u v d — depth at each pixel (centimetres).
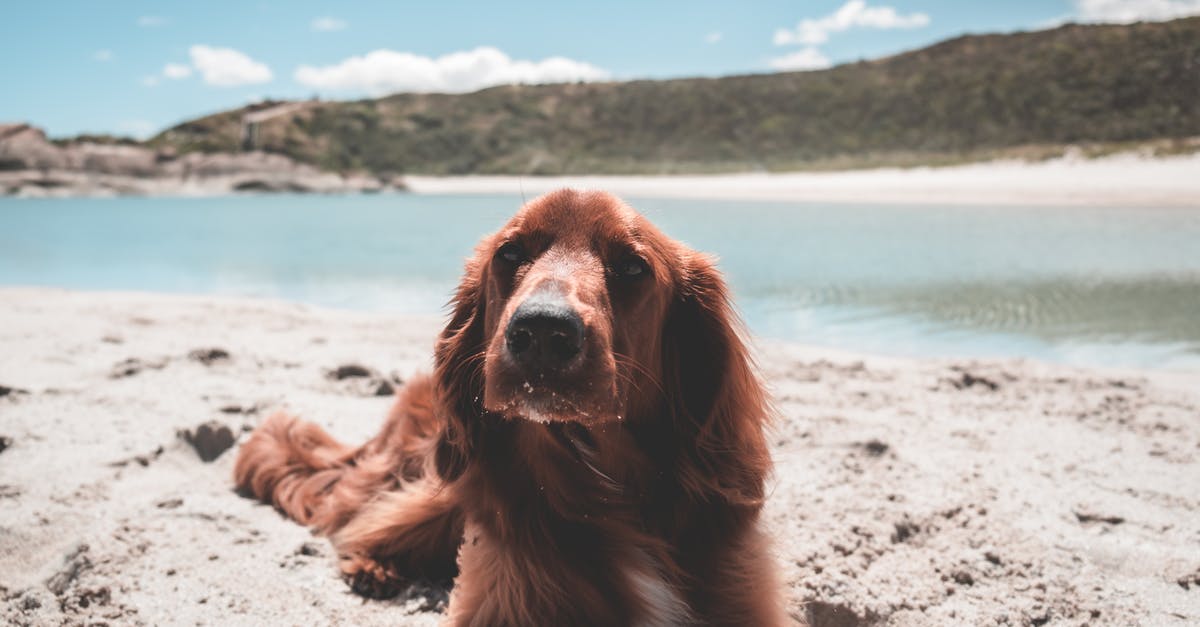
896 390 140
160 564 79
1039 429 118
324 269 337
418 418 87
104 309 215
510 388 58
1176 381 146
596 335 58
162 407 119
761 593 68
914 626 73
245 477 95
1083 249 344
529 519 65
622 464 66
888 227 460
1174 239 367
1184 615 74
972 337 194
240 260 372
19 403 119
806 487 95
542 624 64
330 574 80
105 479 94
